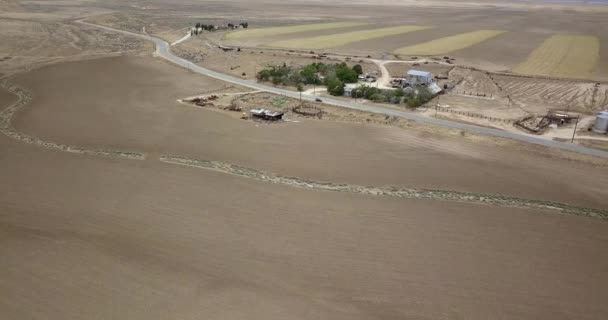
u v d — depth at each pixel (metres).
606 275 33.62
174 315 28.75
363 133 60.38
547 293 31.64
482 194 45.12
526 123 67.12
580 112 74.38
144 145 54.81
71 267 32.88
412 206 42.31
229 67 101.44
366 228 38.47
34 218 38.72
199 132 59.47
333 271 33.16
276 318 28.77
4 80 84.56
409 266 33.91
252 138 57.69
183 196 42.91
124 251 34.69
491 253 35.72
